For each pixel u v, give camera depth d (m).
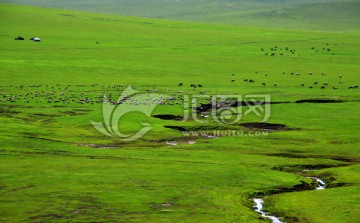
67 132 139.88
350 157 121.38
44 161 110.62
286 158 119.69
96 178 98.12
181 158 116.88
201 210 81.75
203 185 95.44
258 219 79.25
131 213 79.69
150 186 93.56
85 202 84.12
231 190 93.38
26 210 79.88
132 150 124.19
